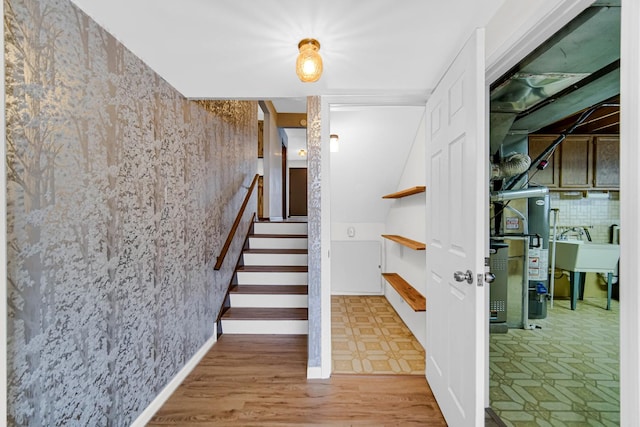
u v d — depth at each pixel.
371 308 3.39
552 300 3.42
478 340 1.20
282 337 2.59
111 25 1.23
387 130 2.87
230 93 1.94
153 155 1.62
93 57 1.19
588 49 1.49
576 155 3.59
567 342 2.49
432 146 1.80
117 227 1.33
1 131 0.71
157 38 1.32
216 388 1.86
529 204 3.10
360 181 3.46
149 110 1.58
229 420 1.58
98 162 1.22
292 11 1.14
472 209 1.22
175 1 1.07
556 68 1.67
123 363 1.38
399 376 1.99
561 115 2.51
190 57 1.49
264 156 4.52
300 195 8.48
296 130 5.55
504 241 2.83
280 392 1.82
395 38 1.33
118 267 1.34
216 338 2.52
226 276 2.84
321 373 1.96
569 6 1.00
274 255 3.37
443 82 1.59
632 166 0.71
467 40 1.31
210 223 2.45
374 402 1.72
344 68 1.61
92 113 1.19
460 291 1.37
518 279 2.80
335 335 2.66
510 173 2.83
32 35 0.94
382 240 3.89
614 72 1.81
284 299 2.87
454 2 1.10
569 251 3.36
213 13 1.15
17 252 0.91
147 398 1.57
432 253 1.79
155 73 1.63
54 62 1.02
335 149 2.96
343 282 3.91
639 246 0.70
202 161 2.29
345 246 3.90
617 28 1.30
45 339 1.00
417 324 2.54
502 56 1.33
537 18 1.10
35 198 0.96
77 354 1.12
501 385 1.88
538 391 1.82
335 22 1.22
